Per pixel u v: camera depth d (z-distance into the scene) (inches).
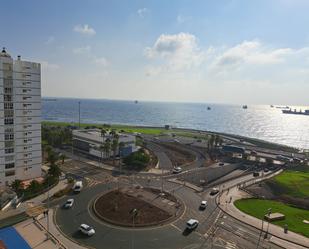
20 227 2928.2
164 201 3806.6
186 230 2997.0
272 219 3329.2
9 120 4252.0
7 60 4133.9
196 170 5674.2
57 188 4192.9
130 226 3024.1
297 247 2738.7
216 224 3171.8
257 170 5989.2
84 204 3612.2
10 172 4352.9
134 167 5629.9
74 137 7726.4
